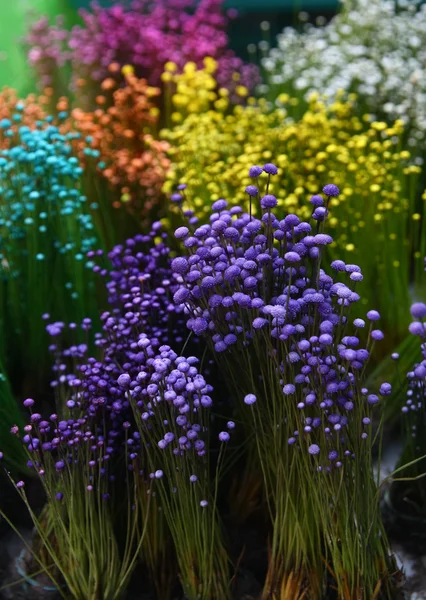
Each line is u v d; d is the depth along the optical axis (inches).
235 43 153.3
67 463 51.1
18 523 62.9
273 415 51.6
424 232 83.2
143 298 61.4
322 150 91.4
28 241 72.4
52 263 74.9
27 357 75.5
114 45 117.2
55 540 57.6
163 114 117.2
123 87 117.6
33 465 52.2
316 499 49.4
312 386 46.8
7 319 75.5
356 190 83.2
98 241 78.4
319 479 48.5
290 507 52.3
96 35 120.0
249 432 58.7
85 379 56.9
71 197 75.7
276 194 81.1
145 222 90.6
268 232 49.3
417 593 55.5
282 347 48.0
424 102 102.0
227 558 54.9
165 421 48.6
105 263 76.9
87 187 89.3
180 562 54.1
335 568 51.4
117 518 58.5
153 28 122.9
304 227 49.3
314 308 47.5
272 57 135.8
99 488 52.4
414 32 118.4
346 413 47.8
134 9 134.0
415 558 58.6
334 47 118.6
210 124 95.7
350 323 77.7
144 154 94.8
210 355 62.6
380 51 118.3
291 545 52.4
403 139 103.5
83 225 75.9
